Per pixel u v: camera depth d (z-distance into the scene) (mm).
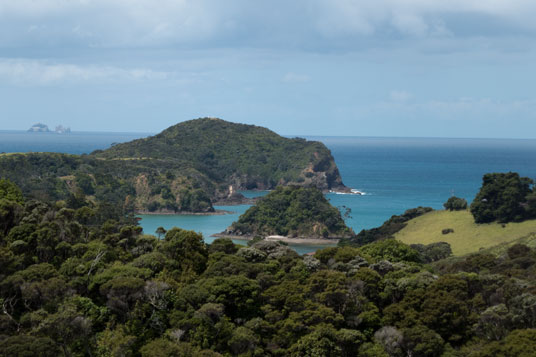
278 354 61062
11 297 60469
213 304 61719
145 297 63656
